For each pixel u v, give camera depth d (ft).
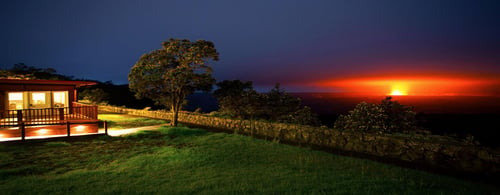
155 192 17.62
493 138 31.22
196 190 17.92
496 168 20.76
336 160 25.48
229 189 18.02
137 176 20.92
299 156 27.20
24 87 46.21
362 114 32.96
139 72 44.50
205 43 45.44
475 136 32.76
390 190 17.53
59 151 29.35
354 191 17.43
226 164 24.34
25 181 19.65
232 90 54.44
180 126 49.16
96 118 42.52
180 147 31.91
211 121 51.01
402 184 18.62
